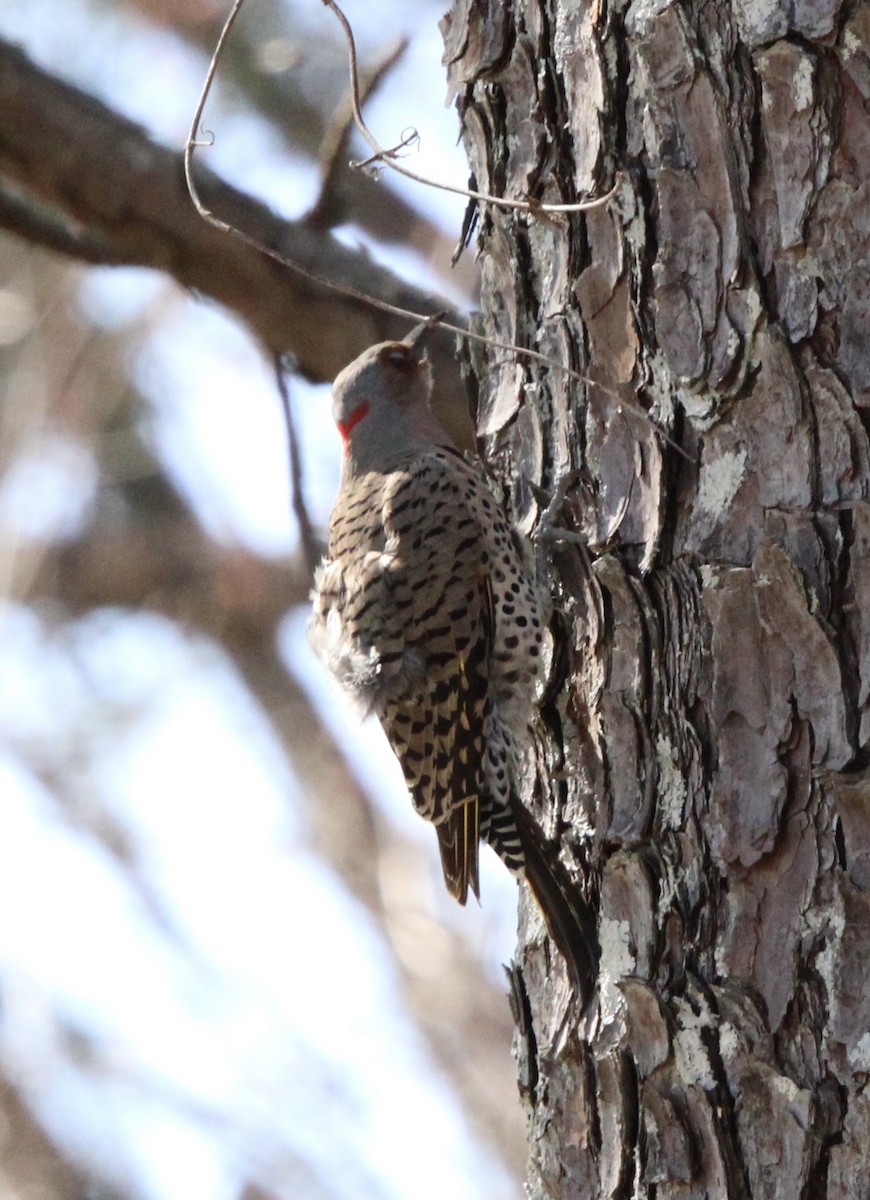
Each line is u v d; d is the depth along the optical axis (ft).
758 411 28.37
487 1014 60.64
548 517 31.60
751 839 27.55
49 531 67.10
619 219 30.14
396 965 62.18
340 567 38.09
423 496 36.70
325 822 66.28
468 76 33.17
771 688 27.66
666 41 29.25
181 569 68.95
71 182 40.91
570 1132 29.32
